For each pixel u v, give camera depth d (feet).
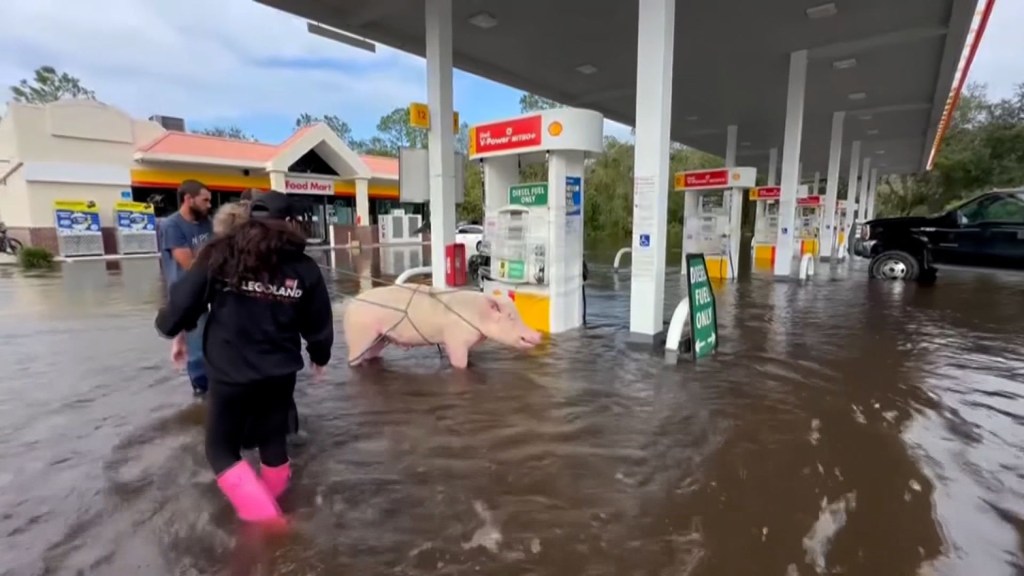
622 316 26.17
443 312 17.38
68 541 7.89
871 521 8.46
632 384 15.51
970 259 35.68
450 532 8.18
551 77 42.93
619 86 45.37
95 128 66.39
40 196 62.49
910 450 11.06
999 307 28.66
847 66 40.01
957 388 15.12
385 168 98.37
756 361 17.99
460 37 33.71
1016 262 33.78
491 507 8.91
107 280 40.73
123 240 64.39
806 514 8.68
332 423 12.56
